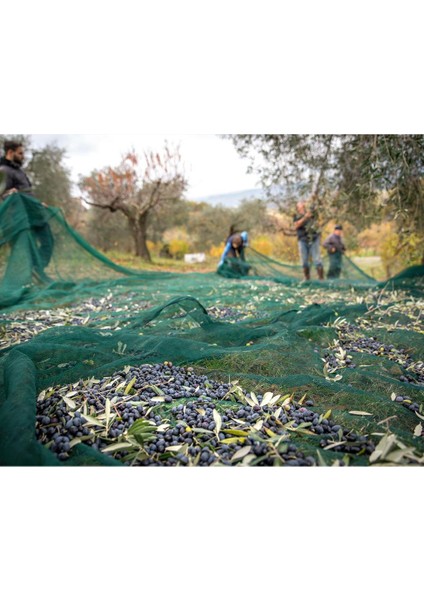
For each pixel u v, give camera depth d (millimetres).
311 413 1812
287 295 5020
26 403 1560
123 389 2016
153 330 3162
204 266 17484
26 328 3340
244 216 17266
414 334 2920
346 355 2561
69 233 6277
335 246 7512
